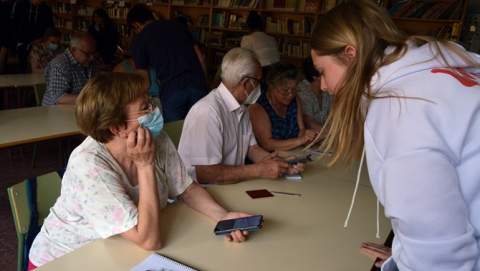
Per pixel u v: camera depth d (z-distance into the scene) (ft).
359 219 4.82
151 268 3.48
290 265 3.70
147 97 4.03
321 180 6.17
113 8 26.11
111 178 3.91
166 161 4.76
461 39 16.48
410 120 2.39
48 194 4.68
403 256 2.55
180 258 3.72
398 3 17.02
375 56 2.75
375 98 2.63
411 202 2.27
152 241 3.78
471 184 2.38
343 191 5.74
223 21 21.75
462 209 2.28
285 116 8.57
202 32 22.50
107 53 21.17
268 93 8.38
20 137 7.82
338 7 3.00
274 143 8.05
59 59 11.61
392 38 2.76
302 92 9.27
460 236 2.27
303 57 19.77
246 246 4.00
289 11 19.44
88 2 27.86
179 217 4.58
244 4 20.83
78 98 3.91
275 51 14.74
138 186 4.28
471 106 2.38
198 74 11.76
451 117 2.35
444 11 16.17
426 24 16.89
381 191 2.53
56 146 14.87
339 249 4.07
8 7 20.22
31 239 4.46
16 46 20.67
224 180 5.88
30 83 14.07
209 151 5.95
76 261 3.58
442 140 2.33
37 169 12.59
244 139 7.04
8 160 13.17
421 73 2.60
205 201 4.80
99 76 3.94
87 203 3.83
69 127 8.80
